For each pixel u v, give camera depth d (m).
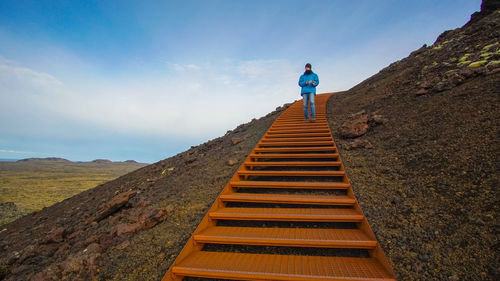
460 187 2.79
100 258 2.77
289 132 7.18
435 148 3.87
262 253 2.60
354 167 4.30
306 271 2.11
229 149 7.20
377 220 2.72
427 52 11.11
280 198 3.39
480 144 3.41
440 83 6.17
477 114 4.20
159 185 5.97
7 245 5.82
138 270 2.49
